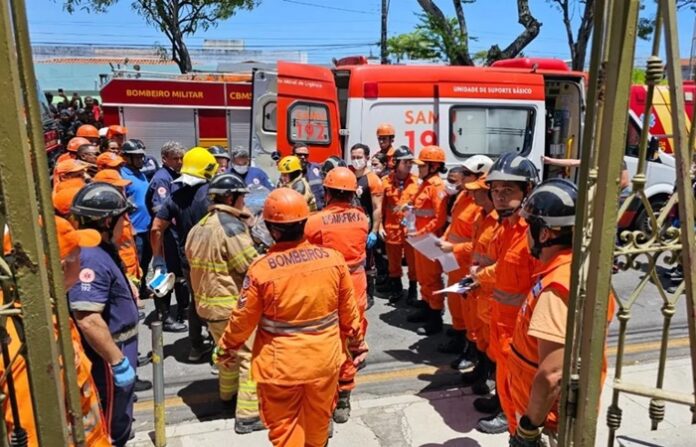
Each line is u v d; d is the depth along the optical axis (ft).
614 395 6.98
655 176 29.40
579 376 6.10
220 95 35.73
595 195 5.68
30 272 4.74
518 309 9.79
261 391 9.91
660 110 28.96
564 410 6.35
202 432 12.62
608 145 5.46
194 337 17.02
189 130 35.65
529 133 29.01
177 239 18.84
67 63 115.03
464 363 16.19
